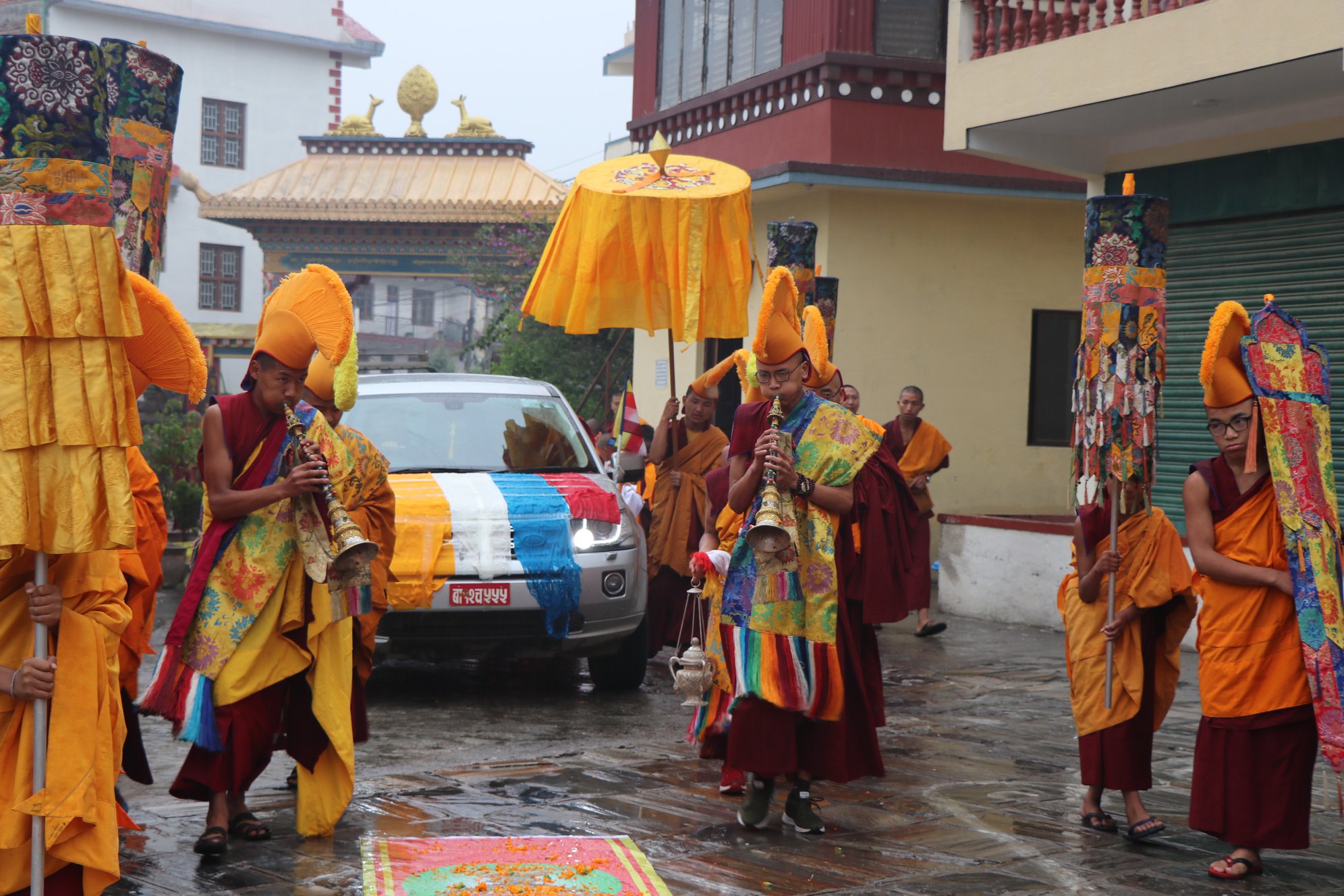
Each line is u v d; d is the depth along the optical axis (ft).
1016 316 48.80
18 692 11.77
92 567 12.48
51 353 11.66
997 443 48.83
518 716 25.48
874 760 18.01
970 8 38.63
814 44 46.60
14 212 11.59
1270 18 30.17
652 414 57.06
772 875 15.66
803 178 44.96
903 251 47.65
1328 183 34.47
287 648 16.31
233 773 16.07
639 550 27.53
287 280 16.63
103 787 12.25
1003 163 47.21
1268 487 16.34
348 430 18.63
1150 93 33.37
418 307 121.08
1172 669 18.04
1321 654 15.78
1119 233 18.58
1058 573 37.60
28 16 11.67
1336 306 34.63
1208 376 16.34
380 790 19.34
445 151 102.53
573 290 24.80
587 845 16.58
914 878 15.66
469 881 15.03
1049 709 26.58
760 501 16.99
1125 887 15.61
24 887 12.10
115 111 18.28
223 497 15.96
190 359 14.26
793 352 17.39
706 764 21.24
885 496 18.67
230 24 130.82
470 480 27.48
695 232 24.30
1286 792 15.99
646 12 58.29
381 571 18.72
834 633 17.24
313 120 136.56
